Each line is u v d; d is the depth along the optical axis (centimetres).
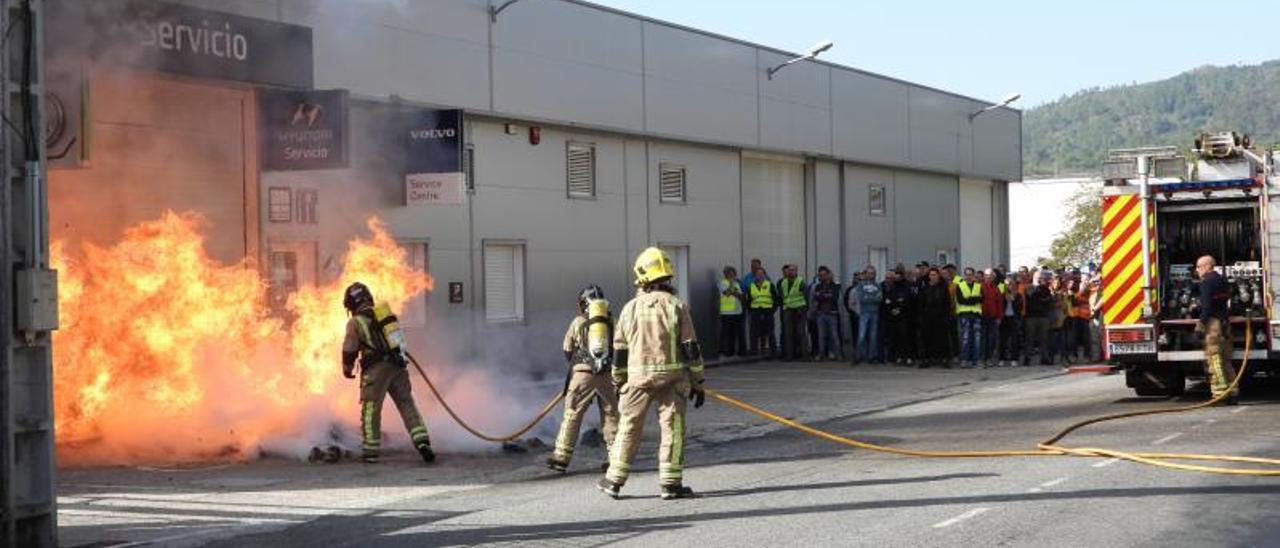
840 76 3106
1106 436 1302
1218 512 873
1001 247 3984
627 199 2467
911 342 2509
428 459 1241
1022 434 1341
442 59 2031
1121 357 1655
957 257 3706
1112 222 1656
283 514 968
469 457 1281
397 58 1947
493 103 2130
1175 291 1686
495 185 2166
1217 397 1563
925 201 3534
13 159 805
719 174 2730
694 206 2653
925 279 2472
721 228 2734
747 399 1870
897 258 3381
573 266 2331
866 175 3247
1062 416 1509
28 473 812
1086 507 898
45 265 812
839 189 3147
